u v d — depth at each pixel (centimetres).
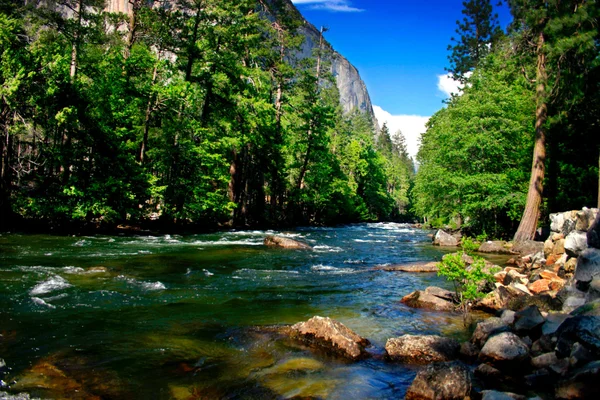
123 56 2914
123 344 665
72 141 2442
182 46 3123
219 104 3369
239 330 762
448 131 2873
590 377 437
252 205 4131
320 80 6712
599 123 2386
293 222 4666
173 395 495
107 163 2341
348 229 4497
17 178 2253
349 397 505
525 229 2223
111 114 2484
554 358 544
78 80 2273
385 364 620
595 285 714
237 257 1747
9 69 2031
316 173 4788
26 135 2298
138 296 979
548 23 2077
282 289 1152
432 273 1475
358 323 844
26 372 540
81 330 721
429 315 915
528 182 2702
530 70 2617
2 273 1118
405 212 9531
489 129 2709
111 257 1516
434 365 528
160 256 1625
